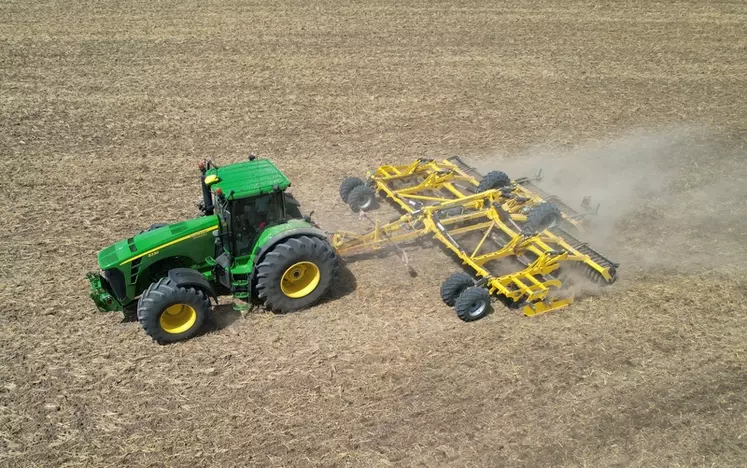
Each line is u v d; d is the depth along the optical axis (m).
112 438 7.94
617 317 10.21
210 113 18.92
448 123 18.59
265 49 25.06
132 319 10.20
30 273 11.27
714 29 29.20
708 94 21.39
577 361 9.19
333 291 10.93
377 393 8.59
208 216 10.16
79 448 7.80
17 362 9.18
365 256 12.04
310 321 10.13
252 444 7.80
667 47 26.47
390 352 9.39
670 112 19.81
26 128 17.59
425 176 13.96
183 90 20.67
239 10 30.64
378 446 7.74
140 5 30.94
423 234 11.52
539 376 8.88
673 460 7.54
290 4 32.03
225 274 10.09
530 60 24.50
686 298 10.72
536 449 7.68
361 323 10.09
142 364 9.19
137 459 7.62
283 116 18.83
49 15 28.67
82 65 22.69
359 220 13.28
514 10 31.95
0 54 23.47
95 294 9.60
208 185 9.57
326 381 8.82
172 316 9.53
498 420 8.11
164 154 16.28
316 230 10.11
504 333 9.83
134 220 13.16
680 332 9.84
